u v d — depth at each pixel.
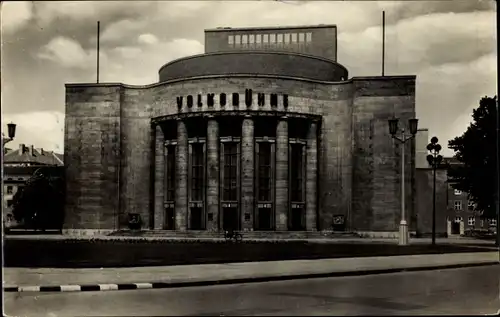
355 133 65.00
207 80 65.56
